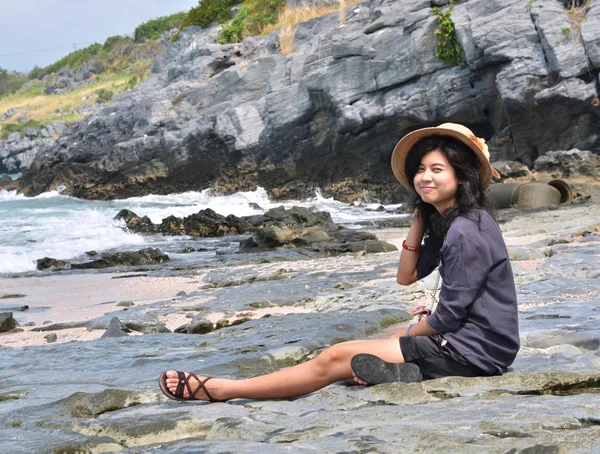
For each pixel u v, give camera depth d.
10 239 19.78
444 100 27.69
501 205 23.17
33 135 82.19
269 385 3.61
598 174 24.38
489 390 3.30
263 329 6.38
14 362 5.83
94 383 4.57
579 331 4.78
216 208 29.11
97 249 18.48
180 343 6.23
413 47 28.20
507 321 3.44
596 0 25.02
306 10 38.09
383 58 29.11
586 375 3.43
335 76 30.44
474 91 27.16
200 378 3.68
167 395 3.66
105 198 39.50
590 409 2.85
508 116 26.20
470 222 3.37
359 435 2.72
